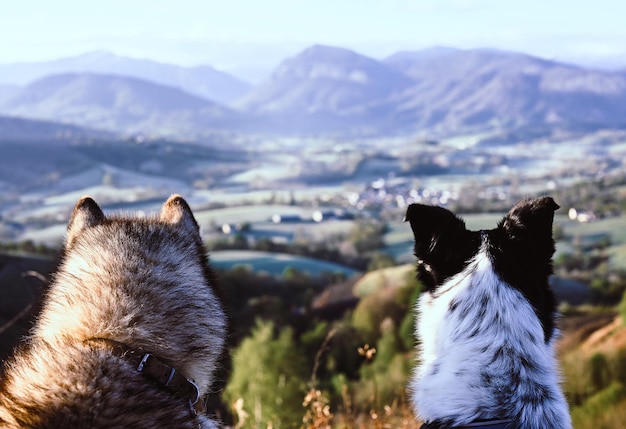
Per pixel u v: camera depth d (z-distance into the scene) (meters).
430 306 1.37
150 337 1.22
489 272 1.33
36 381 1.16
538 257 1.35
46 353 1.19
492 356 1.30
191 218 1.39
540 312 1.33
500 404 1.28
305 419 2.39
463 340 1.32
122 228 1.32
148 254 1.28
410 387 1.39
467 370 1.30
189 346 1.24
